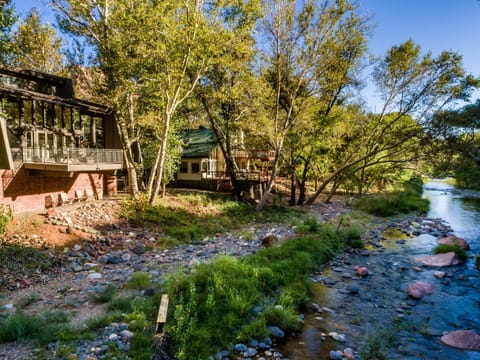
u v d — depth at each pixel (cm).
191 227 1466
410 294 779
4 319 570
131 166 1755
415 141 2083
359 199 2628
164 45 1397
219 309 617
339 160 2648
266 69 2036
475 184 3919
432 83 1991
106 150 1598
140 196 1670
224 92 1891
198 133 3378
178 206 1769
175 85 1620
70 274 861
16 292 720
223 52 1719
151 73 1538
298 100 2097
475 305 724
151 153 2106
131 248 1142
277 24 1869
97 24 1555
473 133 1836
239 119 2120
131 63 1440
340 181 2555
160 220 1514
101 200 1670
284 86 2064
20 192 1240
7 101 1345
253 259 918
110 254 1054
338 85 2197
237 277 748
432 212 2169
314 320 646
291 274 837
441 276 912
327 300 747
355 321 643
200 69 1612
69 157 1377
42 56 2292
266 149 2361
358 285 846
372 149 2494
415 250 1205
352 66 2167
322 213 2067
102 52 1494
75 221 1257
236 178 2281
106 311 616
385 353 521
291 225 1647
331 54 1992
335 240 1217
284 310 635
